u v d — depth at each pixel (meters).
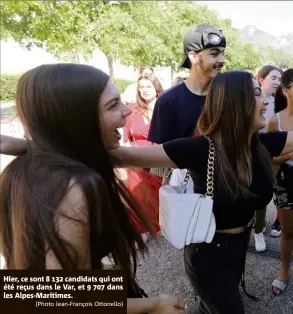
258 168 1.35
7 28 6.94
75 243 0.74
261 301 2.16
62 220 0.72
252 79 1.28
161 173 2.58
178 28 8.77
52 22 7.03
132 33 7.95
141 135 2.88
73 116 0.82
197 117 2.01
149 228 1.27
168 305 0.99
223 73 1.32
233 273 1.41
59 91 0.80
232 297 1.34
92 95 0.83
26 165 0.79
